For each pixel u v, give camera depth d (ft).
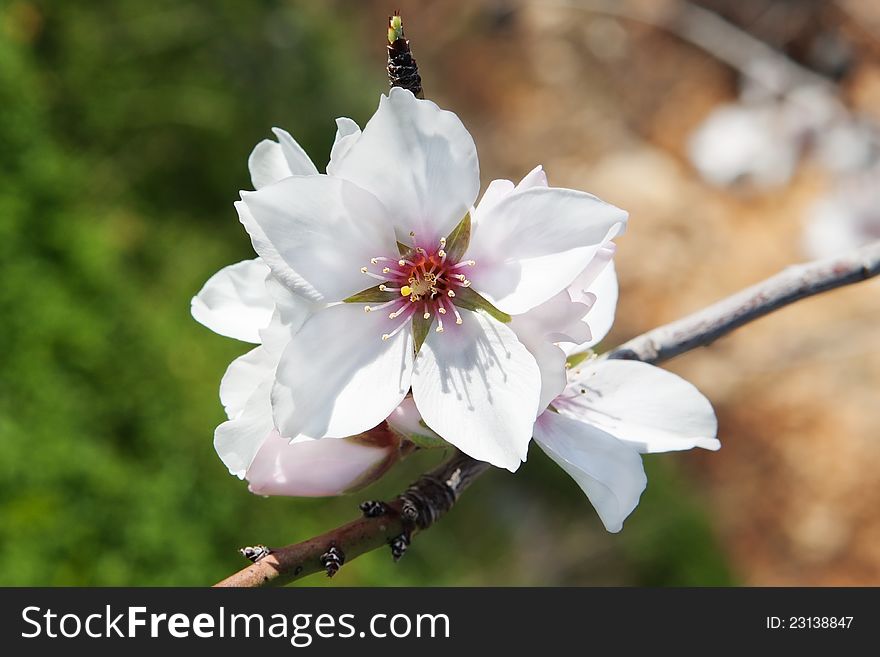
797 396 2.53
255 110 2.30
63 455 1.77
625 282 2.61
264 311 0.82
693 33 2.44
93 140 2.09
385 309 0.79
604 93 2.79
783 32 2.52
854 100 2.45
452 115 0.78
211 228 2.16
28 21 2.08
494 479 2.19
